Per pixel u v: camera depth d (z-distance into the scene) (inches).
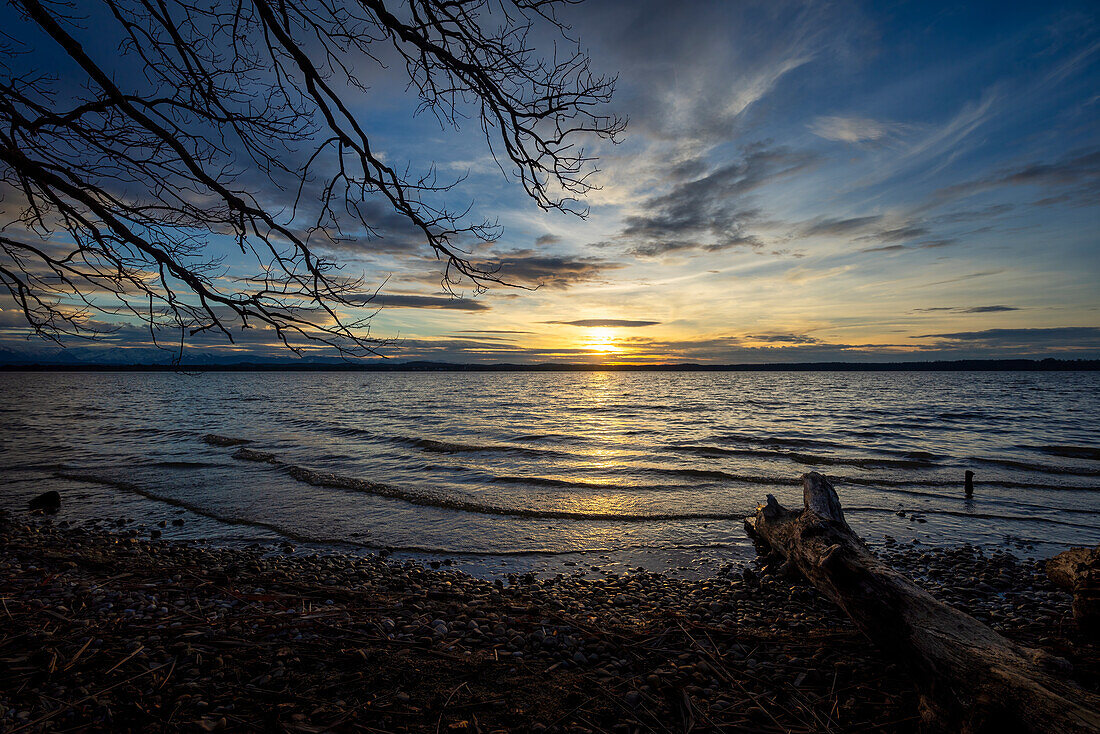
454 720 136.3
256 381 5275.6
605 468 650.8
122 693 140.8
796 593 257.3
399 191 165.2
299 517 426.9
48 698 136.7
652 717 140.6
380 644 179.0
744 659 177.8
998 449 786.2
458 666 166.1
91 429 1048.8
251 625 191.0
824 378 5467.5
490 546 360.2
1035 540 373.4
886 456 730.8
